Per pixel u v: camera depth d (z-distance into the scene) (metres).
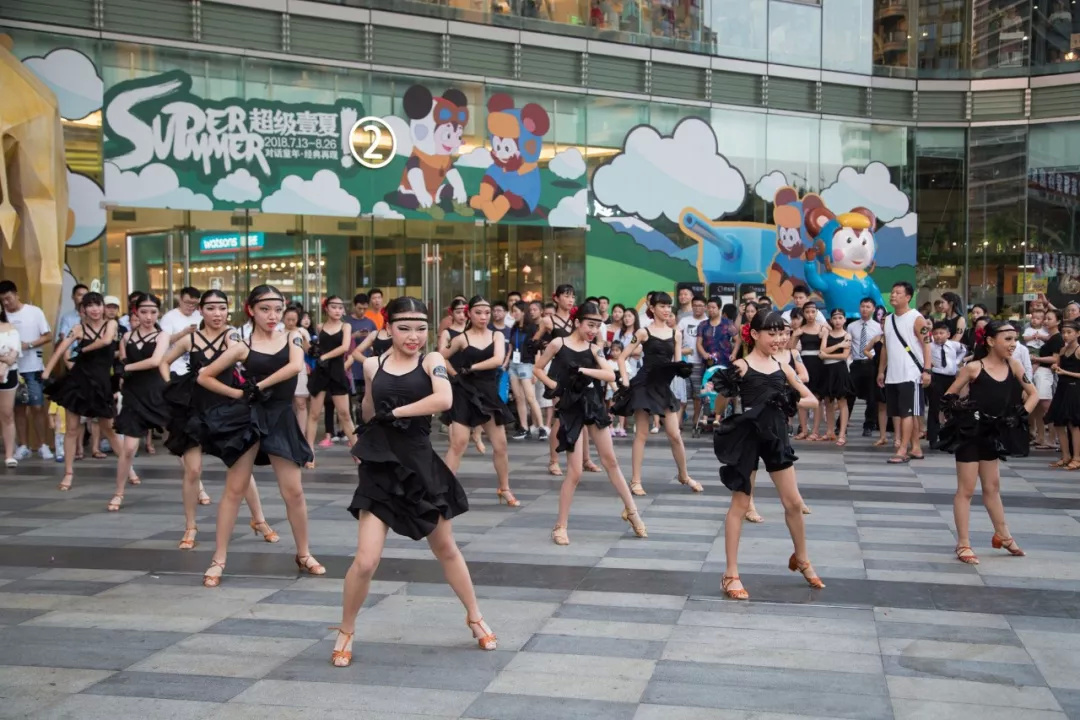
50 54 15.45
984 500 7.74
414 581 7.01
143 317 9.66
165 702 4.80
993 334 7.50
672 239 21.36
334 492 10.65
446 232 19.05
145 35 16.17
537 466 12.56
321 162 17.70
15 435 12.96
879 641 5.70
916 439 13.09
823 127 23.09
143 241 16.28
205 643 5.68
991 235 24.23
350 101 17.97
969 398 7.59
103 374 10.64
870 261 22.72
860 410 20.88
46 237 13.48
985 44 23.97
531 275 19.92
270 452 6.95
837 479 11.49
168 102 16.36
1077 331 12.09
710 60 21.69
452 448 9.62
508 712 4.68
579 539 8.33
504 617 6.17
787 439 6.68
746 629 5.93
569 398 8.13
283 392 7.13
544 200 19.95
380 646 5.63
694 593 6.70
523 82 19.67
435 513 5.32
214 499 10.24
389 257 18.55
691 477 11.43
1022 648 5.58
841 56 23.23
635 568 7.35
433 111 18.75
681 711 4.69
